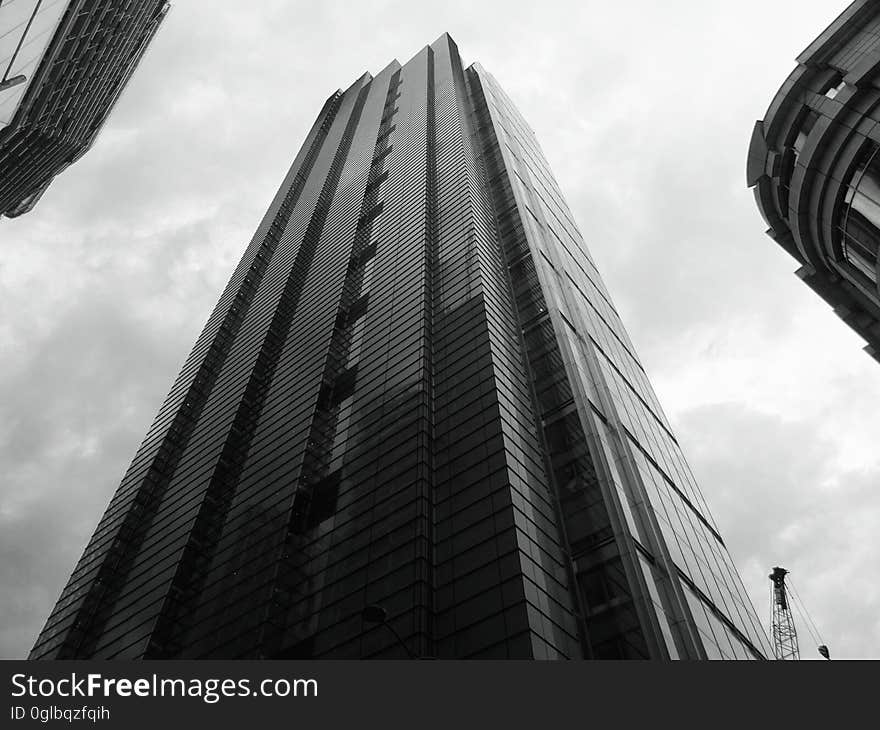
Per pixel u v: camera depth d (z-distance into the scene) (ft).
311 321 236.63
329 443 163.94
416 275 196.44
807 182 133.49
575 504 129.49
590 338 192.24
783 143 142.61
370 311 206.08
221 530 172.35
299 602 127.03
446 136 297.33
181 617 154.40
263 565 142.51
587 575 116.06
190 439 237.45
